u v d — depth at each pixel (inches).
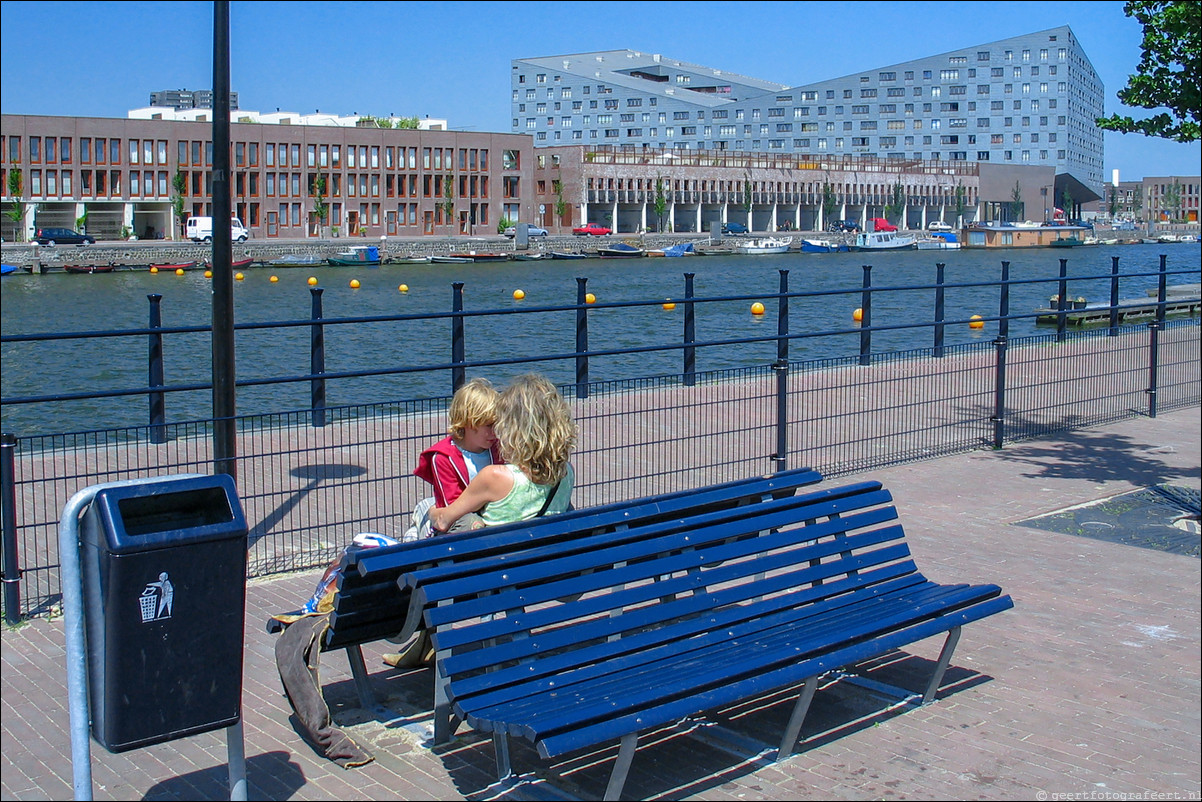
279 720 198.7
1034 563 297.0
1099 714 204.8
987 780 179.0
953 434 460.4
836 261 3912.4
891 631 198.5
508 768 177.8
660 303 406.6
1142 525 333.1
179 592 150.6
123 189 3718.0
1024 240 5113.2
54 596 258.7
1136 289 2271.2
